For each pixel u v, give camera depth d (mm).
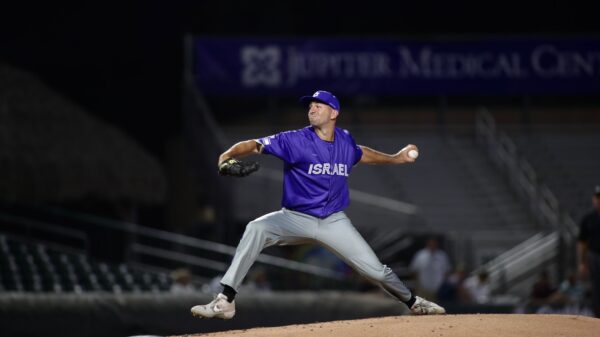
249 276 59094
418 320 24438
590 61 82250
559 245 65688
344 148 25328
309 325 24875
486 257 67688
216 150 75125
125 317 40875
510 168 78375
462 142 85688
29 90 69750
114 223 66438
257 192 75625
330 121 25094
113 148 68375
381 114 94625
